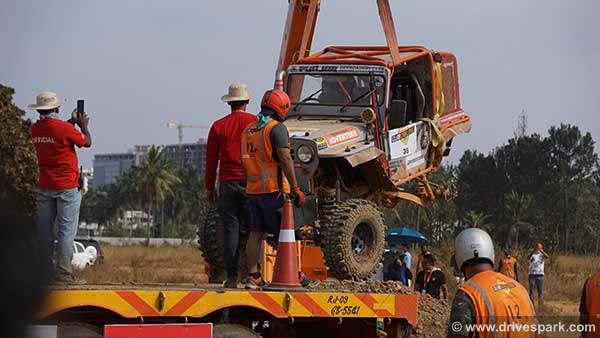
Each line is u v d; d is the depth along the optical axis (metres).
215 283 11.92
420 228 60.78
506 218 93.25
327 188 13.94
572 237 90.38
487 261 7.05
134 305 8.34
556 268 39.91
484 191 107.94
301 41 16.27
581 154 102.12
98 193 198.88
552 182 100.62
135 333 8.34
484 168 108.81
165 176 154.38
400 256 22.81
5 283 6.93
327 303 9.61
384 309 9.98
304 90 15.56
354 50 16.27
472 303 6.81
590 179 102.00
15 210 7.09
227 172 10.72
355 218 13.48
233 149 10.73
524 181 103.44
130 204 185.50
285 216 10.07
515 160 106.06
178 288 9.42
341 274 13.38
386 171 14.82
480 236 7.09
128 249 80.12
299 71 15.60
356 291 10.23
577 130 101.69
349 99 15.22
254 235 10.52
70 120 10.67
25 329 7.02
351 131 14.51
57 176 10.21
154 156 155.88
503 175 106.75
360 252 13.77
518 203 93.00
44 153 10.22
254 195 10.31
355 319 10.34
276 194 10.25
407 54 16.03
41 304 7.21
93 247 40.03
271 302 9.27
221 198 10.74
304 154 13.60
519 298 6.86
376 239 13.84
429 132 16.22
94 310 8.41
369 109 14.64
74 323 8.27
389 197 15.14
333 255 13.29
